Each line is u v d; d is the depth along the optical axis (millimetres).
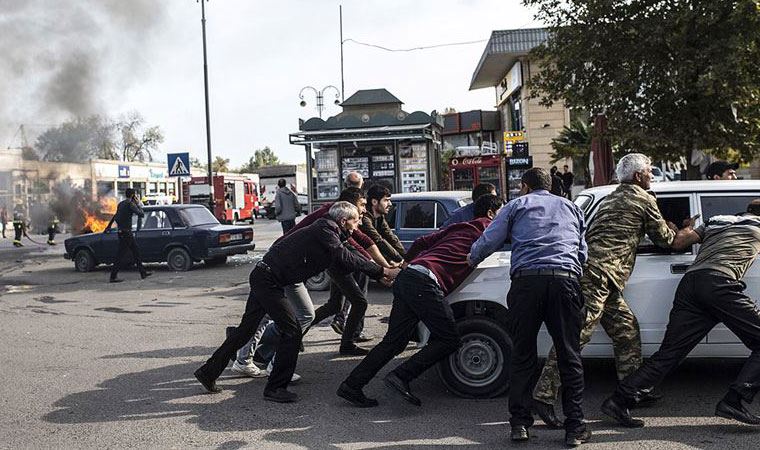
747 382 4688
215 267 16109
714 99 11648
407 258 5805
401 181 16250
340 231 5910
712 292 4758
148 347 7910
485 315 5828
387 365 6879
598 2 12016
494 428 4941
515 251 4758
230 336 5953
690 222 5180
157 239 15484
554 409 5336
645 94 12094
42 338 8531
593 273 5004
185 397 5922
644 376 4844
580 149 18953
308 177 16578
